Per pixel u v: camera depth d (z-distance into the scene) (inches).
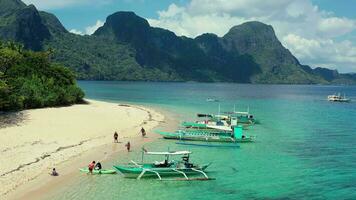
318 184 1432.1
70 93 3440.0
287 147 2087.8
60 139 1918.1
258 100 5959.6
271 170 1611.7
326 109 4517.7
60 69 3668.8
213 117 3164.4
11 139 1803.6
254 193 1325.0
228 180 1461.6
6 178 1294.3
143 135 2210.9
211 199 1258.6
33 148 1691.7
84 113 2824.8
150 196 1263.5
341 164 1722.4
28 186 1257.4
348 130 2736.2
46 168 1453.0
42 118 2431.1
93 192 1267.2
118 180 1398.9
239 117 3125.0
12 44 3587.6
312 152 1962.4
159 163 1499.8
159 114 3297.2
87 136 2066.9
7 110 2618.1
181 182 1417.3
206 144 2107.5
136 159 1689.2
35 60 3550.7
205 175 1477.6
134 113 3129.9
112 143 1982.0
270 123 3083.2
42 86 3097.9
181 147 2007.9
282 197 1291.8
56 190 1250.6
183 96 6269.7
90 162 1587.1
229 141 2207.2
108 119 2667.3
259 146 2106.3
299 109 4458.7
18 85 2866.6
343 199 1277.1
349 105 5270.7
